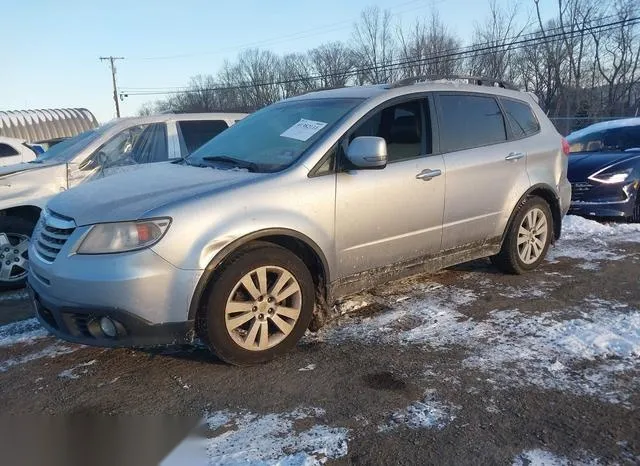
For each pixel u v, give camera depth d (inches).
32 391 139.1
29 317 197.3
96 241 134.3
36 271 144.9
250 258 142.3
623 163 323.9
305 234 150.9
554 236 234.1
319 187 154.3
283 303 151.0
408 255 177.9
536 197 219.5
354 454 109.4
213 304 138.3
